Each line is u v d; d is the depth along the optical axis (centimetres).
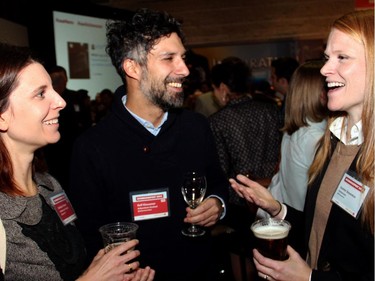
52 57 413
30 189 130
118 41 155
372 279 113
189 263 163
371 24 116
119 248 124
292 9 780
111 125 160
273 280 124
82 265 134
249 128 276
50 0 410
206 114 539
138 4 814
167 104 155
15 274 110
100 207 156
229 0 802
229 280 245
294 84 202
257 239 127
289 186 204
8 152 120
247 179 157
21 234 114
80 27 456
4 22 364
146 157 159
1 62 115
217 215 165
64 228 134
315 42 778
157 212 159
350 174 126
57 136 127
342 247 125
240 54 814
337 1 759
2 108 115
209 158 178
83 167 154
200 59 770
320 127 196
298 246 160
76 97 415
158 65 151
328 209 134
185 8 816
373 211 116
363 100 119
